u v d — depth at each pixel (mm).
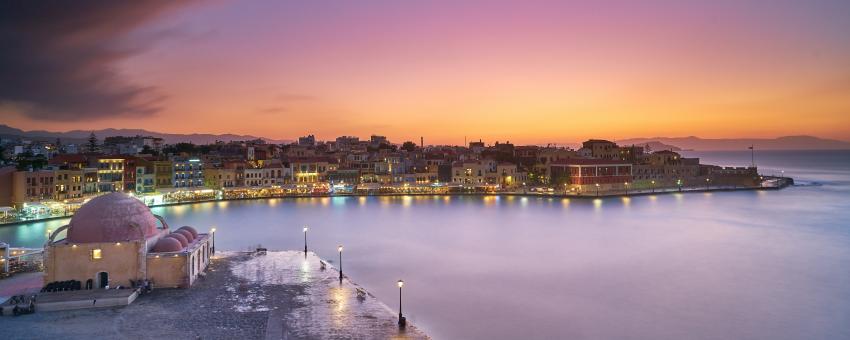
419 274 80750
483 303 67250
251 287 62438
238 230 117312
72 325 49594
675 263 88125
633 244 104438
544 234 115375
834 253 95875
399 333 49281
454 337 56125
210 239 77938
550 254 95062
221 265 73125
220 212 148500
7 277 65375
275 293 60250
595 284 75625
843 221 135000
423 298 69125
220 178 189750
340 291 61406
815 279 77938
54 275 58906
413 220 135375
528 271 82812
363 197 195000
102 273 59844
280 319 52031
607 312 64062
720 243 105500
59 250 58812
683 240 108688
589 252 96875
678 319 61750
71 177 148250
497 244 104000
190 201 170875
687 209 159125
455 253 95562
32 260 71250
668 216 144000
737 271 82750
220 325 50031
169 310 53969
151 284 60281
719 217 142000
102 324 49875
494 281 77125
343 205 169250
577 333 57562
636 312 64000
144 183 172875
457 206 167125
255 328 49469
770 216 144375
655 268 84812
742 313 63562
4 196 133750
